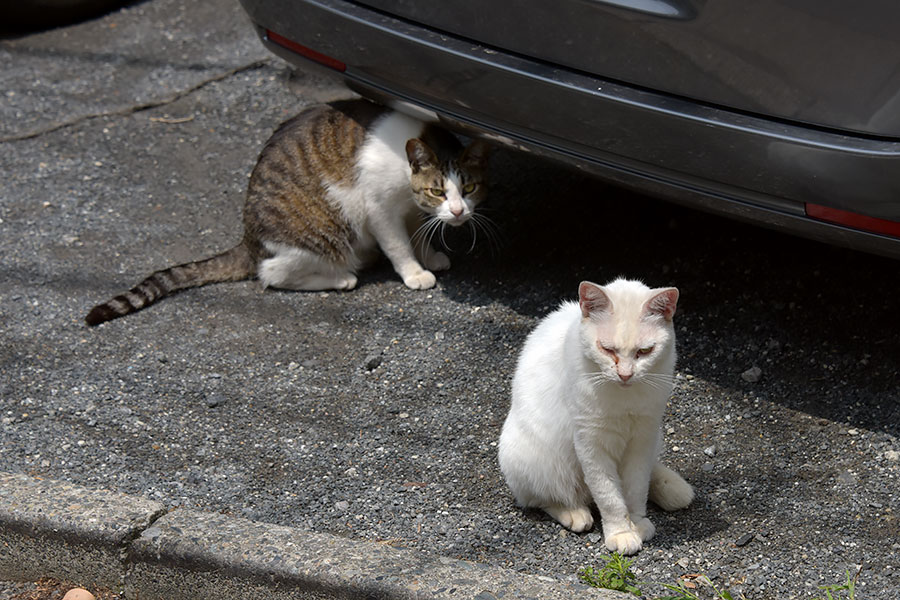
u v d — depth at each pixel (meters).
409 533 3.04
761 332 3.86
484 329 4.12
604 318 2.68
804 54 2.66
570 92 3.12
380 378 3.87
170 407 3.72
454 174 4.38
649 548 2.91
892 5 2.47
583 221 4.67
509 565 2.89
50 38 6.82
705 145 2.96
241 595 2.72
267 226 4.44
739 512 3.07
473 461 3.39
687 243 4.39
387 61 3.65
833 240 3.04
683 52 2.85
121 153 5.51
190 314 4.33
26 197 5.13
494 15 3.23
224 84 6.11
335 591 2.61
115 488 3.26
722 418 3.51
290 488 3.28
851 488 3.12
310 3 3.77
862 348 3.70
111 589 2.88
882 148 2.66
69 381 3.86
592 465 2.87
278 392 3.80
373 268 4.75
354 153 4.42
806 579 2.76
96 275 4.57
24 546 2.90
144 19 6.98
